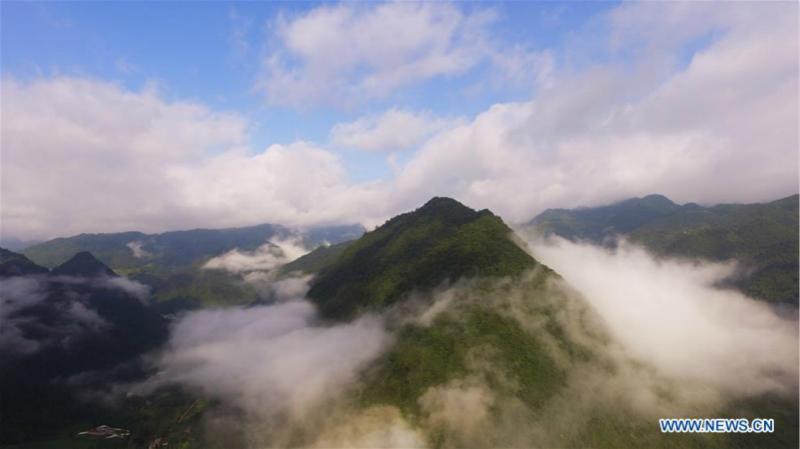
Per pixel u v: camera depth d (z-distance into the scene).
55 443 179.88
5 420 185.62
